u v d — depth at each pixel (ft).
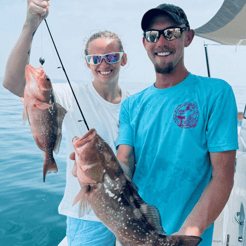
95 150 5.06
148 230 5.08
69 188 9.00
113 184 5.13
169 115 6.04
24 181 24.80
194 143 5.82
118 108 9.36
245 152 7.28
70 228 9.10
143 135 6.35
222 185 5.45
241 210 6.81
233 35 14.96
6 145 38.81
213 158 5.67
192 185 5.86
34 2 5.68
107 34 9.18
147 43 6.08
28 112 5.50
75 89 9.06
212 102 5.74
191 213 5.39
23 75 6.60
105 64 8.91
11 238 15.61
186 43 6.32
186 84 6.07
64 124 9.05
